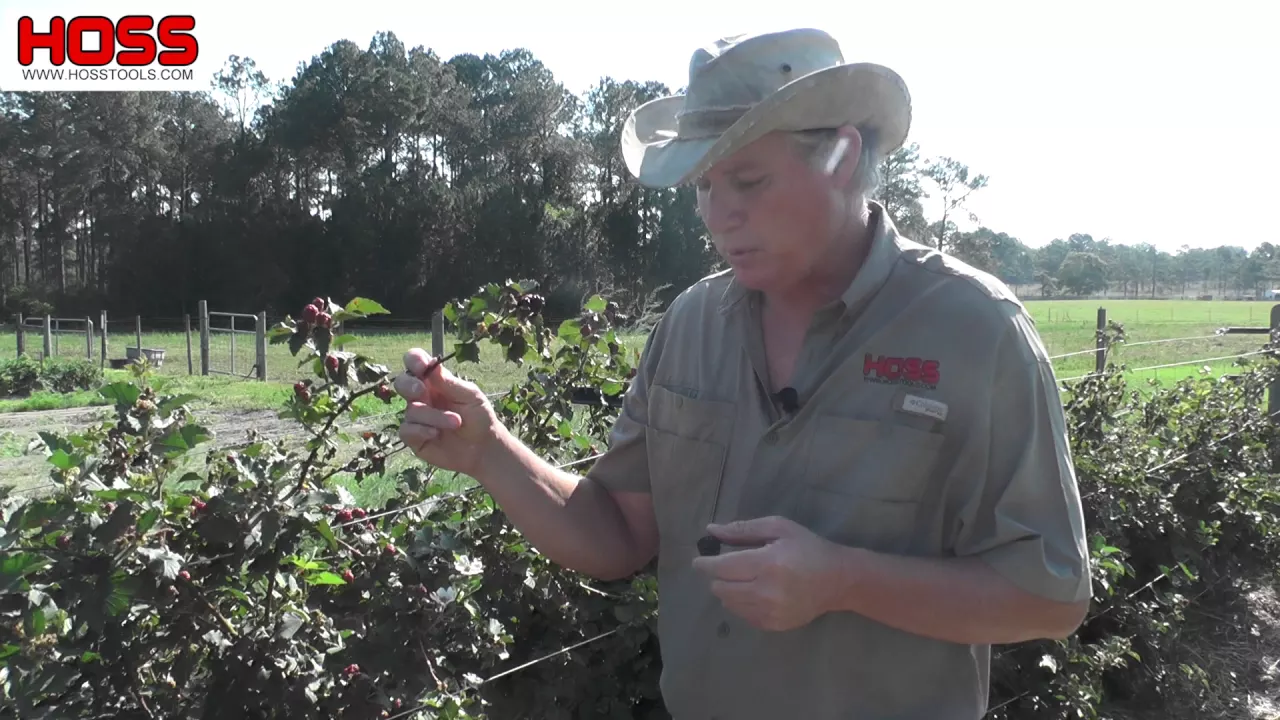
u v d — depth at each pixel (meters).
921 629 1.33
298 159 68.50
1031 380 1.34
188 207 70.25
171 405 1.87
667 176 1.40
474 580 2.15
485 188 65.25
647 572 2.71
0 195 64.31
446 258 60.75
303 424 2.03
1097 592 3.80
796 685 1.48
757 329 1.57
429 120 69.88
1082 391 4.75
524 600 2.43
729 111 1.38
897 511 1.39
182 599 1.67
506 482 1.66
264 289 59.62
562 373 3.03
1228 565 4.95
